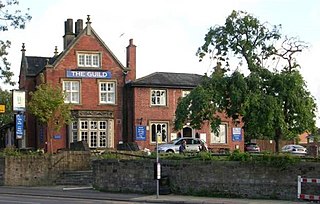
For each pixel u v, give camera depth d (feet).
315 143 201.46
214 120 126.93
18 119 129.29
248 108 121.29
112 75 178.91
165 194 94.53
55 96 162.20
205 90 124.36
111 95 178.81
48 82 171.63
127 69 179.93
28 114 181.88
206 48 132.16
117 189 101.45
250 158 88.02
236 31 130.52
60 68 173.68
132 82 176.76
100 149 167.84
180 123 128.57
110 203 80.59
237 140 184.75
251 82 123.44
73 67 175.01
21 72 197.26
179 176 94.53
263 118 120.26
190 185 93.25
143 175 98.17
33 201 82.17
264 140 206.18
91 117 173.68
